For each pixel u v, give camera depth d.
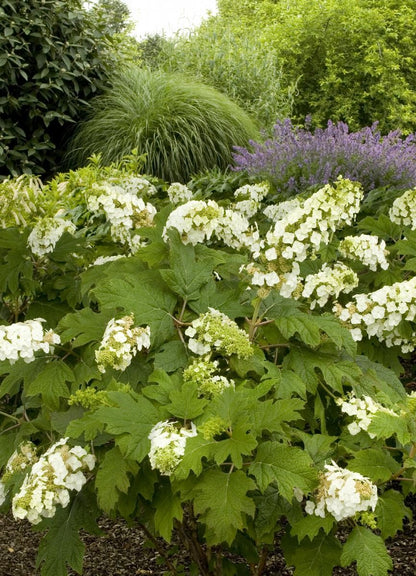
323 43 12.67
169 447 1.49
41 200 3.55
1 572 2.61
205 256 2.12
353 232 3.31
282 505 1.68
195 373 1.73
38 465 1.63
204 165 6.64
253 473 1.53
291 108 9.83
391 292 2.05
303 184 4.74
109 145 6.71
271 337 2.06
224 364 1.96
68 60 7.06
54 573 1.77
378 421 1.67
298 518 1.67
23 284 2.54
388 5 13.24
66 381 2.09
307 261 2.46
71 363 2.07
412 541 2.75
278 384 1.86
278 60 11.95
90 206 2.57
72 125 7.34
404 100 12.62
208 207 2.05
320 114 12.49
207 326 1.81
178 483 1.55
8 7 6.94
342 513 1.50
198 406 1.61
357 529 1.57
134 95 7.21
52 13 7.12
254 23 16.41
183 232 2.07
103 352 1.71
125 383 1.88
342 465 1.92
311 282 2.15
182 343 1.89
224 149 6.78
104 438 1.77
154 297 1.95
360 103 12.66
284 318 1.96
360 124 12.70
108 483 1.58
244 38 10.67
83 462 1.67
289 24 12.83
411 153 5.02
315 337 1.91
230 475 1.52
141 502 1.80
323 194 1.98
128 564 2.66
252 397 1.64
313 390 1.94
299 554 1.70
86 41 7.38
